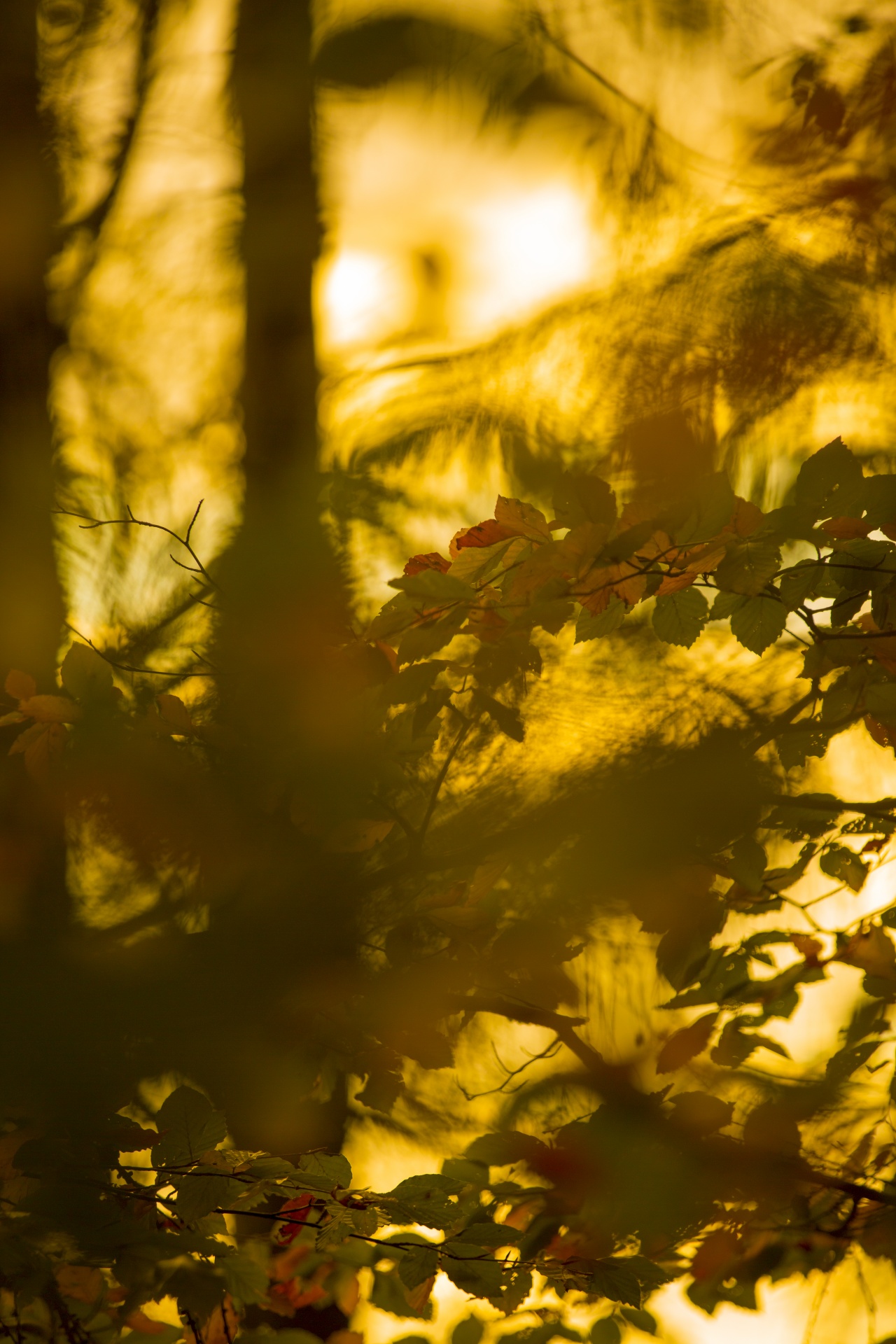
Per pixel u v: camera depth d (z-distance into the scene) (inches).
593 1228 247.0
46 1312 251.1
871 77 271.3
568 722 255.9
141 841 252.7
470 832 253.4
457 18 279.4
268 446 276.7
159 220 283.0
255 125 282.5
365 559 265.1
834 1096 252.2
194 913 258.2
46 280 280.5
